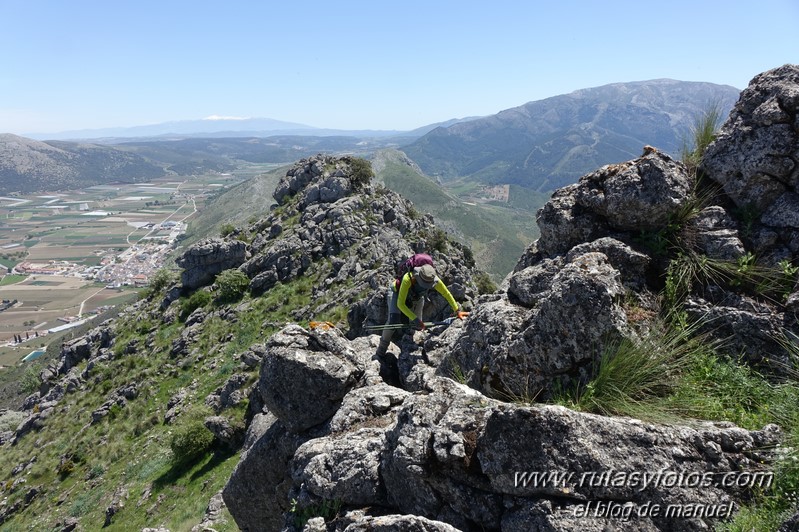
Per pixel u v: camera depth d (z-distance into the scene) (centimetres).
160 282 6744
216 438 2953
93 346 6078
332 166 7406
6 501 3638
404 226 6253
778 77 714
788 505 382
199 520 2070
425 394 560
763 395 509
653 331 577
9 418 5731
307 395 761
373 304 1892
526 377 594
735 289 622
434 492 484
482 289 5919
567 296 571
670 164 717
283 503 752
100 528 2617
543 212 816
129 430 3834
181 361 4600
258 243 6353
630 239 710
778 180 660
